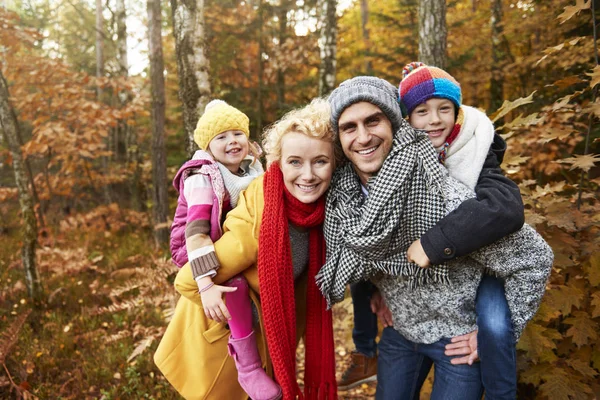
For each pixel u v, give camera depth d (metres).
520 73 8.41
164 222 6.77
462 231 1.24
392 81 9.26
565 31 6.36
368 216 1.31
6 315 4.14
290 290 1.39
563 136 2.07
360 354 2.13
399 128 1.37
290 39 9.80
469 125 1.44
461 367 1.57
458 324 1.57
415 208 1.33
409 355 1.79
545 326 2.10
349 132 1.33
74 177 7.89
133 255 6.31
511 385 1.40
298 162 1.36
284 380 1.36
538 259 1.34
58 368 3.30
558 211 1.97
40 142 5.84
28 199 4.34
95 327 3.97
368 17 12.89
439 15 4.02
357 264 1.39
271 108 10.31
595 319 1.99
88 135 6.18
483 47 9.47
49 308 4.34
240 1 9.82
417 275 1.41
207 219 1.42
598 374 1.99
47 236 6.70
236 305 1.45
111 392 2.97
